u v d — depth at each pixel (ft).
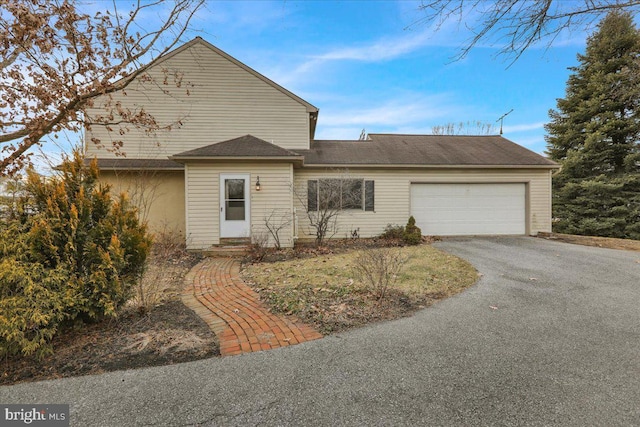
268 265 22.62
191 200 28.94
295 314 12.88
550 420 6.60
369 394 7.55
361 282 17.13
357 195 35.70
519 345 10.05
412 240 31.40
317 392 7.66
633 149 44.60
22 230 10.43
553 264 21.83
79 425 6.66
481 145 42.39
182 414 6.94
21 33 15.43
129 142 34.42
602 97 44.16
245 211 29.53
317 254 26.73
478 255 25.09
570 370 8.57
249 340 10.61
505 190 37.17
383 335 10.85
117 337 10.85
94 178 12.40
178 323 12.10
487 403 7.18
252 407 7.14
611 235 45.80
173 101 35.42
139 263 12.53
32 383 8.27
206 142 35.94
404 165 35.01
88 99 17.99
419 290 15.81
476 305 13.82
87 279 11.08
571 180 49.26
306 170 34.91
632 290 15.94
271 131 36.96
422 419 6.68
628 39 41.68
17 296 9.27
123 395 7.68
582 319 12.22
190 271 21.26
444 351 9.67
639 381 8.04
